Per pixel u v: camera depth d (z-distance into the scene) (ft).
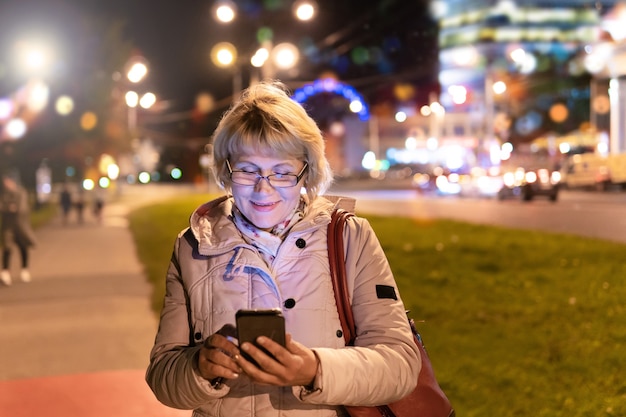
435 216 74.38
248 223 7.31
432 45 71.56
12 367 20.74
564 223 57.93
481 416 15.28
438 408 7.39
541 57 85.66
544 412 15.24
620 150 100.27
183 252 7.39
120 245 60.18
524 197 92.22
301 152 7.14
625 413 15.16
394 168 260.42
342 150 262.67
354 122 262.67
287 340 6.13
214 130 7.45
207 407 7.04
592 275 30.94
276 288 6.91
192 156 208.33
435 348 20.90
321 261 7.11
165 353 7.13
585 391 16.42
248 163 7.07
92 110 85.92
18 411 16.90
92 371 20.15
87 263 47.01
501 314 25.00
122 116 96.12
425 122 249.55
